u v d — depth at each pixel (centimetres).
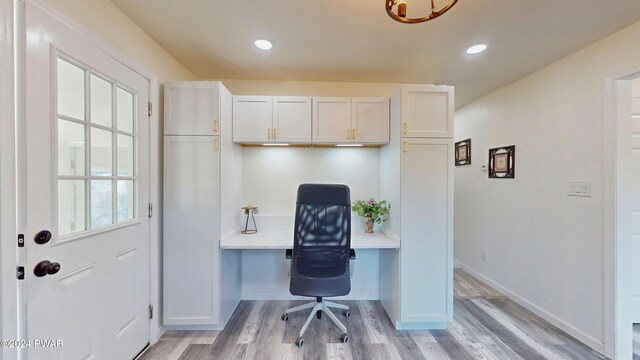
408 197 206
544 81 229
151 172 186
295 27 172
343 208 190
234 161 235
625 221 173
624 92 174
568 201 206
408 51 202
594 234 187
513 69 234
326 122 230
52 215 114
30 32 106
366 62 221
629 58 168
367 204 252
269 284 267
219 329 206
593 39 183
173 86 199
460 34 178
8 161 101
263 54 209
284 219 261
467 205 338
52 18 115
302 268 191
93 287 137
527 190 246
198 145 200
